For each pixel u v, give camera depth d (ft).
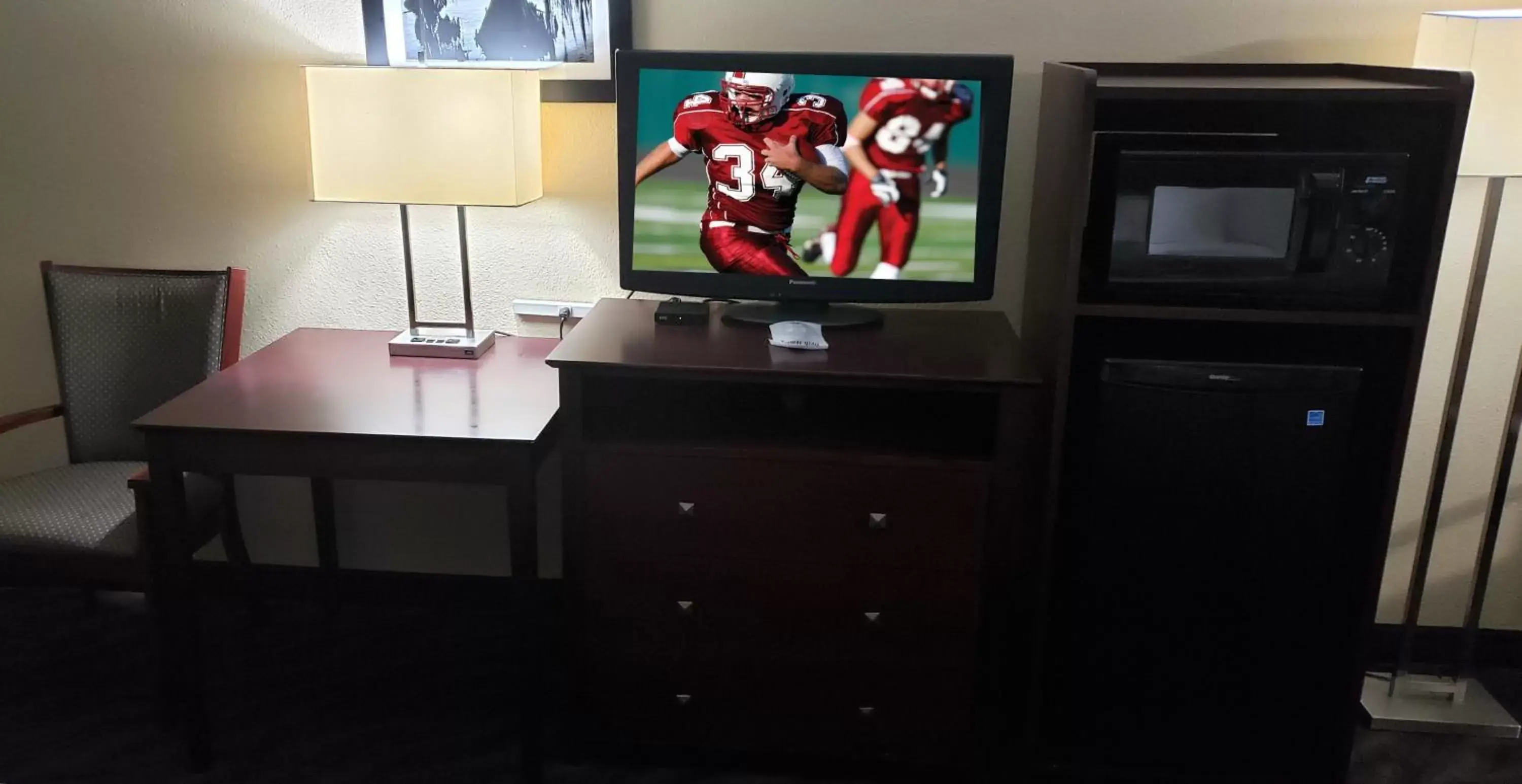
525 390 7.38
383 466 6.72
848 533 6.89
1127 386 6.59
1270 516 6.75
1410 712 8.04
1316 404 6.54
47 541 7.22
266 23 8.28
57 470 8.20
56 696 8.14
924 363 6.76
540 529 9.15
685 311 7.59
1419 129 6.75
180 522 6.97
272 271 8.85
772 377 6.57
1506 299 8.02
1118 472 6.76
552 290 8.68
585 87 8.09
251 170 8.63
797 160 7.30
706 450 6.77
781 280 7.54
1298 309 6.54
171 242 8.86
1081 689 7.24
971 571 6.89
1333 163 6.32
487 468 6.66
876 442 6.93
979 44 7.83
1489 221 7.22
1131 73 7.66
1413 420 8.34
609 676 7.34
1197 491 6.74
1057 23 7.73
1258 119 7.43
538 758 7.17
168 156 8.64
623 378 7.75
